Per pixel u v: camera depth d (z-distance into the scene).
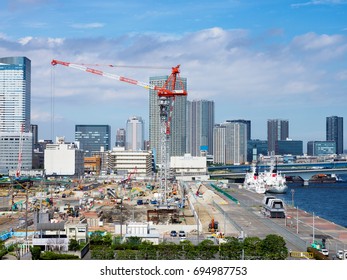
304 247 182.25
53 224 176.88
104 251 156.25
